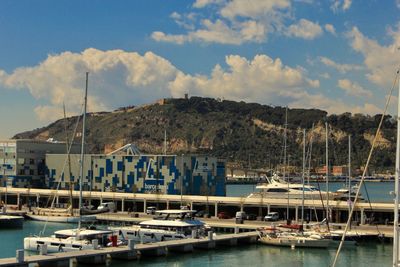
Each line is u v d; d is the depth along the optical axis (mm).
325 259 67812
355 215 101188
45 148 152375
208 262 65188
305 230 82250
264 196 112438
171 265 63250
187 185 134125
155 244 68688
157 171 134750
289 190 108938
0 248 74625
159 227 78312
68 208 108062
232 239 75938
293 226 83688
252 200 107375
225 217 104062
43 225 98688
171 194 131125
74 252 62406
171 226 77750
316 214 99938
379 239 80375
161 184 134000
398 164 34375
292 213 106688
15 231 91188
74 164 144375
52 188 146750
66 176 145625
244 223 94688
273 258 68062
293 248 74875
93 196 124438
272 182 122438
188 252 70812
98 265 62250
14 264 55594
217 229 92562
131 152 152500
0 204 123625
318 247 74812
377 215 99688
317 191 111500
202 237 76188
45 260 58062
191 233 77188
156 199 117438
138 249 65812
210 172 139125
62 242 68062
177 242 70562
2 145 149500
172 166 133250
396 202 34312
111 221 101188
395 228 34219
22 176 148000
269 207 105312
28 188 138375
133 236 78312
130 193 125812
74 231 69875
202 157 137500
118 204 124000
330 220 97312
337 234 77125
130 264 63312
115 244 67188
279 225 86438
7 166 148625
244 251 72750
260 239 77500
